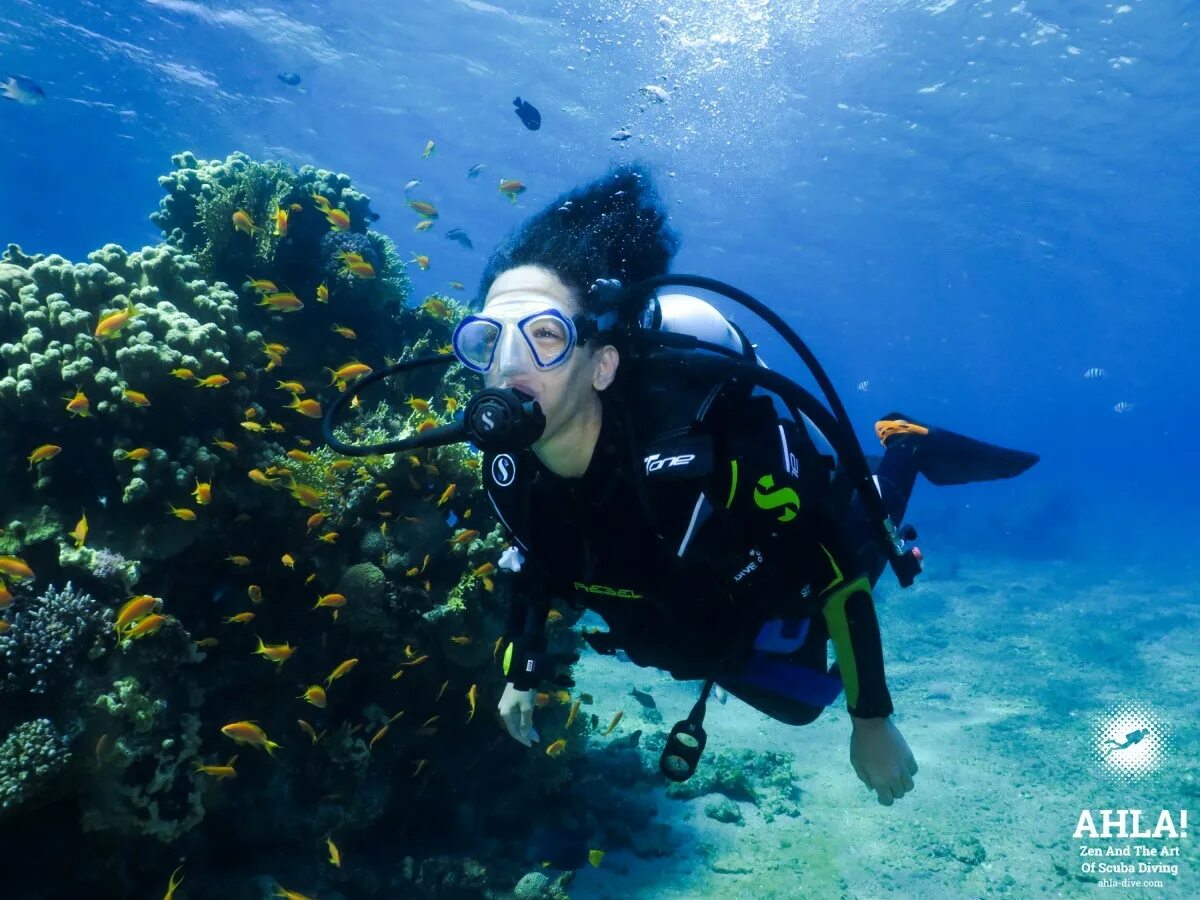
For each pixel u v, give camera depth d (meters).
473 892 4.84
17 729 3.45
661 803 6.44
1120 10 18.84
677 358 2.14
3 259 5.48
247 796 4.47
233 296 5.35
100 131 32.75
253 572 4.73
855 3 17.98
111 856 3.83
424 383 7.24
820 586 2.02
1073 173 27.78
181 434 4.50
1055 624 14.13
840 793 6.79
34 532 4.06
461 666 5.07
